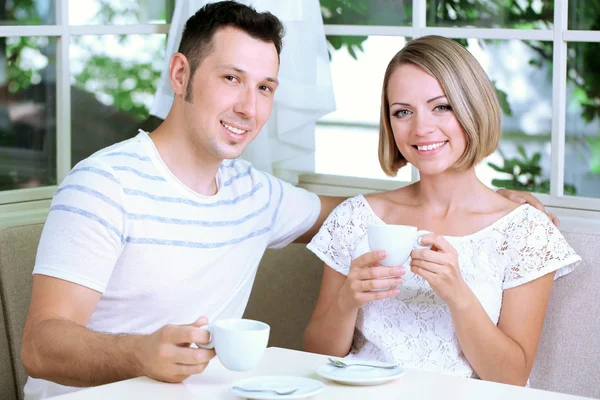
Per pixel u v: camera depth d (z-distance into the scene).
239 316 2.27
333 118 3.05
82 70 2.89
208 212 2.16
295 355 1.79
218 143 2.10
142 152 2.11
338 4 3.01
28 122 2.80
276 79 2.17
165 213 2.09
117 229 2.02
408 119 2.25
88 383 1.78
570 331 2.28
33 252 2.44
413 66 2.22
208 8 2.14
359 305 2.06
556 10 2.61
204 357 1.57
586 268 2.29
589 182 2.64
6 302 2.38
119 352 1.69
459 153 2.23
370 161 2.98
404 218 2.35
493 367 2.10
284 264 2.72
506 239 2.23
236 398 1.52
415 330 2.22
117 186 2.03
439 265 1.99
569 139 2.66
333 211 2.43
